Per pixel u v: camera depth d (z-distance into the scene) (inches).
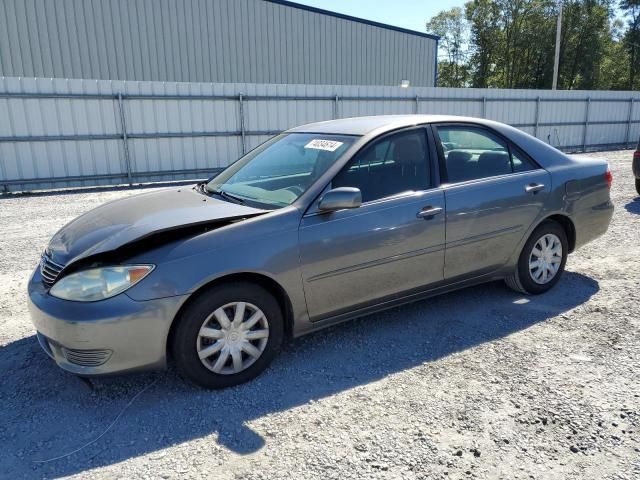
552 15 2158.0
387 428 104.5
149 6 732.0
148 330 109.7
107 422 108.9
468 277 157.3
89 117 475.5
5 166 449.1
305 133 161.6
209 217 121.3
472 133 160.2
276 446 99.7
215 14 784.3
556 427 103.6
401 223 138.3
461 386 119.8
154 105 502.0
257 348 124.6
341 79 933.2
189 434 104.3
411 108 663.1
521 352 135.9
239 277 119.6
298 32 865.5
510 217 159.0
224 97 532.4
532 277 171.2
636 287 181.3
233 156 551.8
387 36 974.4
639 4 2119.8
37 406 115.2
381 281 138.5
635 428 102.8
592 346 138.3
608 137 866.1
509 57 2315.5
